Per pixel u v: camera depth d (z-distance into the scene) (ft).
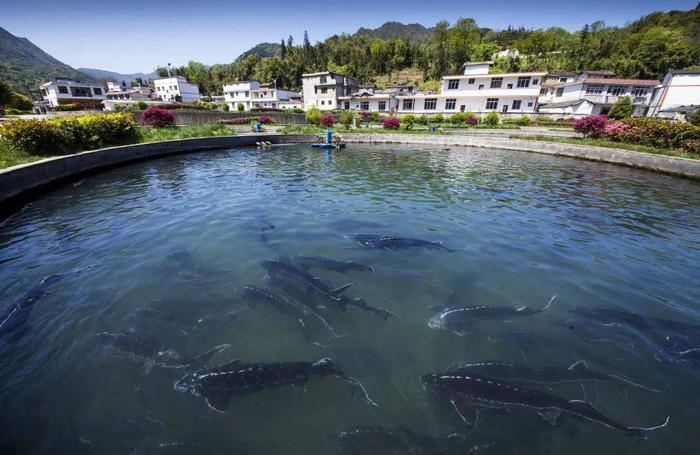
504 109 165.27
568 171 61.57
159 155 71.77
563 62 282.36
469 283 21.39
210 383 12.66
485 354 15.37
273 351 15.34
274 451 10.94
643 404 12.98
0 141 51.19
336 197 41.37
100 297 19.10
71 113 144.77
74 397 12.76
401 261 24.20
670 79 159.74
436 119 150.82
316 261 23.20
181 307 18.13
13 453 10.71
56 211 34.68
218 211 35.09
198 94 313.94
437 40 410.11
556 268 23.81
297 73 352.69
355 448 10.72
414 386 13.53
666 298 20.42
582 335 16.66
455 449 10.90
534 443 11.31
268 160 69.56
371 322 17.38
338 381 13.74
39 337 15.81
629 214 36.73
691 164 56.13
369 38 564.30
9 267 22.65
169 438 11.29
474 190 46.37
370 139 108.37
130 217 32.91
